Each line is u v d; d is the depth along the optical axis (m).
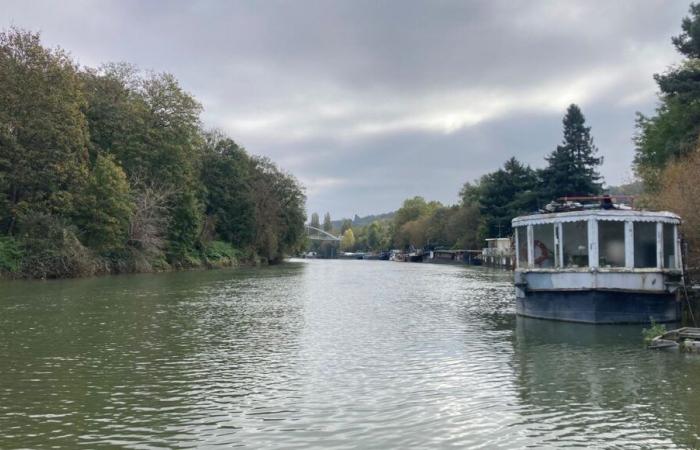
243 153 107.38
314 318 27.12
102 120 68.44
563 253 24.97
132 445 10.23
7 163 53.06
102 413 12.01
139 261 68.50
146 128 72.88
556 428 11.19
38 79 55.19
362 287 49.88
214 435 10.75
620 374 15.40
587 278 23.72
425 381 14.71
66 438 10.53
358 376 15.24
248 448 10.13
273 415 11.94
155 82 77.69
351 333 22.53
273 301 35.53
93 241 60.38
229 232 101.75
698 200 25.81
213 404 12.67
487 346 19.59
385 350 18.89
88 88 69.88
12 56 55.09
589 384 14.38
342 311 30.27
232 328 23.62
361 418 11.76
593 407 12.49
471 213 126.75
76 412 12.06
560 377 15.12
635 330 22.53
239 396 13.29
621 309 23.78
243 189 103.69
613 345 19.58
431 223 163.00
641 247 24.27
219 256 93.69
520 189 105.62
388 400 13.01
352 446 10.24
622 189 54.50
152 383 14.41
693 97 38.12
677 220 24.80
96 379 14.77
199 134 87.31
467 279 64.50
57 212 58.03
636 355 17.91
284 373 15.55
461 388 14.05
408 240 191.12
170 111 78.38
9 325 23.62
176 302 33.59
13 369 15.82
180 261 81.75
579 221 24.52
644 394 13.46
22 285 45.00
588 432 10.97
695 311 25.12
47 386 14.05
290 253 129.25
